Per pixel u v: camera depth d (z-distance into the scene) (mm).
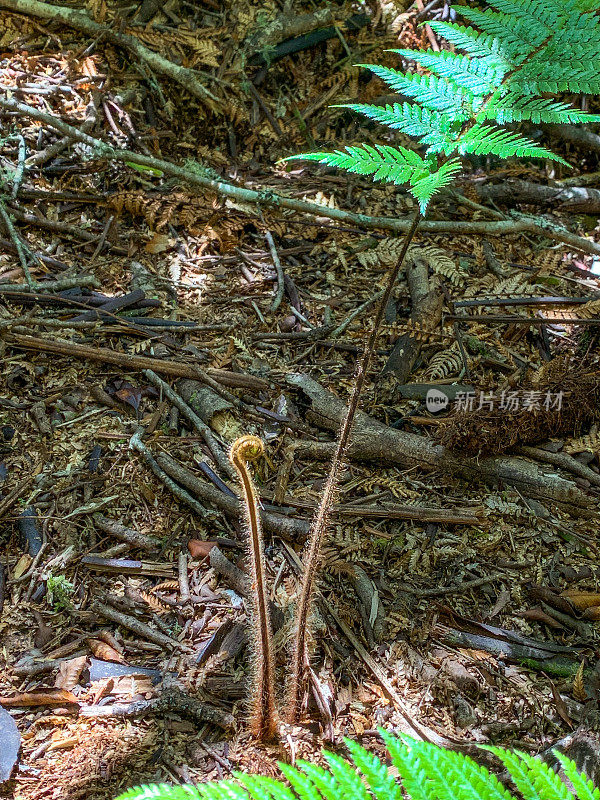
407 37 4441
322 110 4324
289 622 2258
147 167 3744
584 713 2143
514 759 1088
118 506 2562
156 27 4184
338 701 2123
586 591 2484
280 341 3236
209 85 4148
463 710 2129
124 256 3484
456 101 1582
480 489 2793
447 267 3574
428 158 1527
